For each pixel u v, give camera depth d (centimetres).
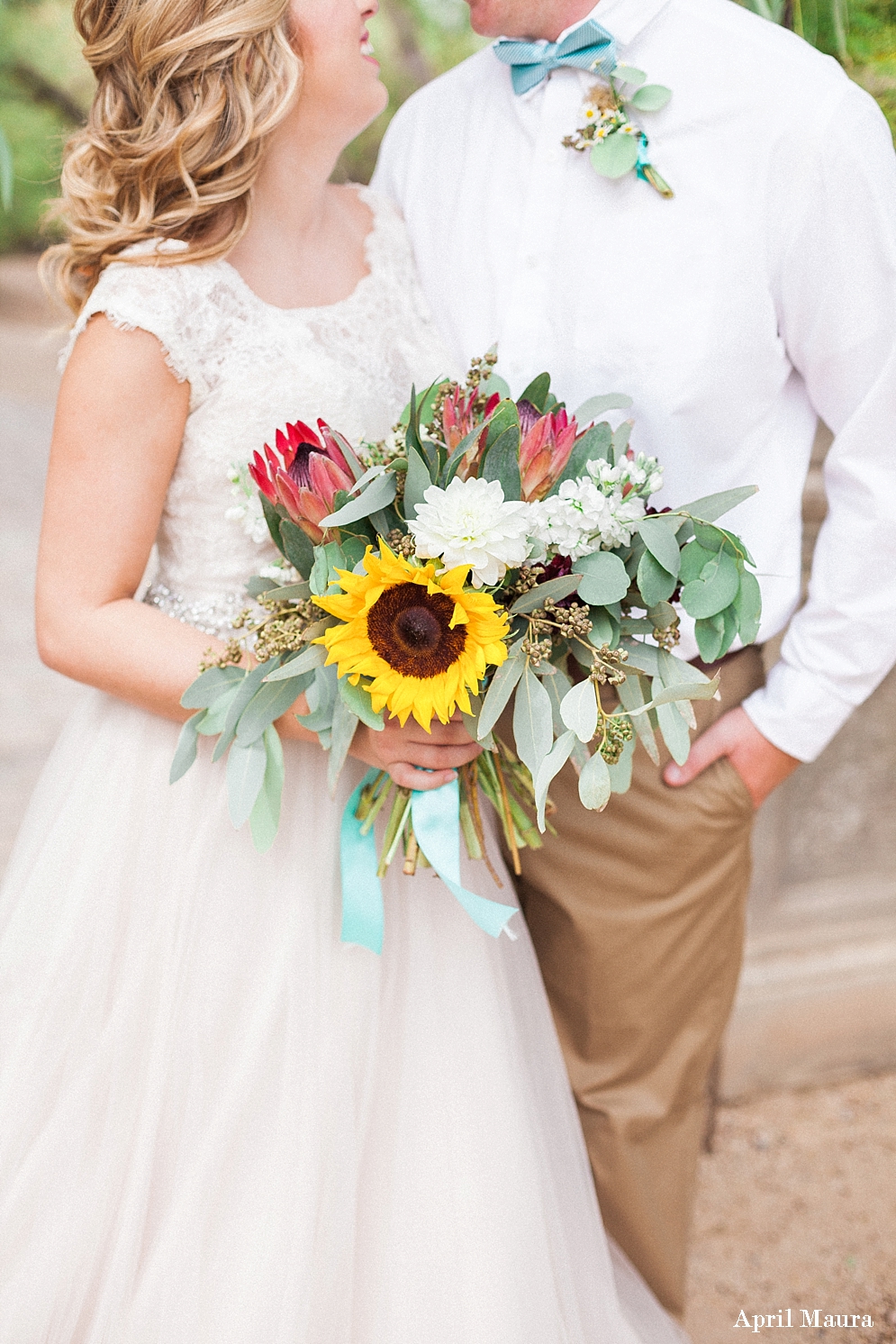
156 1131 132
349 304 149
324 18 133
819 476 195
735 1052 232
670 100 143
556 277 153
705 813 163
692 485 155
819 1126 229
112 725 144
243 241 140
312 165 141
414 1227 137
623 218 149
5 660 389
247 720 125
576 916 169
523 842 143
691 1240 204
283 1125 132
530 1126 146
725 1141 226
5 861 271
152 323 127
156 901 138
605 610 121
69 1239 130
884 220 136
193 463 135
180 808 139
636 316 149
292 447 120
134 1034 135
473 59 167
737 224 143
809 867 235
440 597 110
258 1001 135
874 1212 210
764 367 149
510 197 158
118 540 132
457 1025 142
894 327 140
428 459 118
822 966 235
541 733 116
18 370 745
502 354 157
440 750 126
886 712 228
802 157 137
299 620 122
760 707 160
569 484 113
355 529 120
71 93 992
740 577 121
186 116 131
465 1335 133
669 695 113
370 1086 137
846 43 163
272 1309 126
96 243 135
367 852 138
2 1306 128
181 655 132
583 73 147
